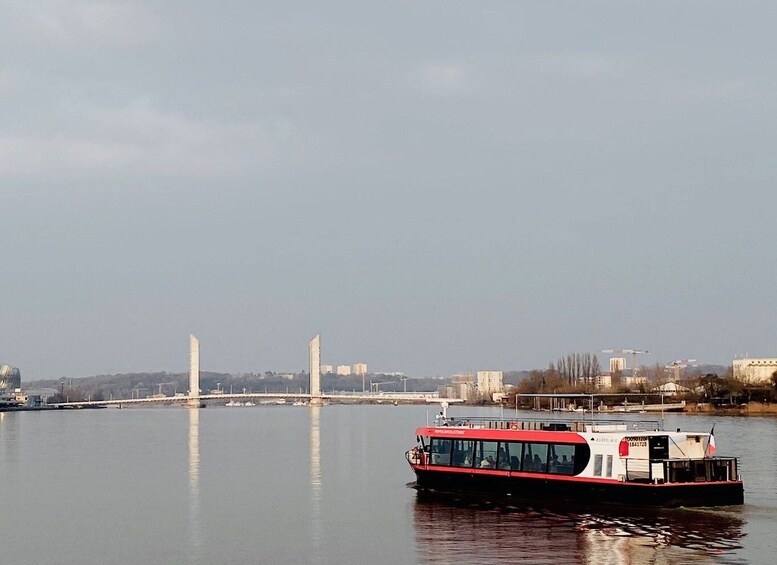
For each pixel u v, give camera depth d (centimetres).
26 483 11481
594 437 8025
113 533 7900
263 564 6675
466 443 9006
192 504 9488
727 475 7906
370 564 6569
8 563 6844
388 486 10769
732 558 6350
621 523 7506
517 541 6956
